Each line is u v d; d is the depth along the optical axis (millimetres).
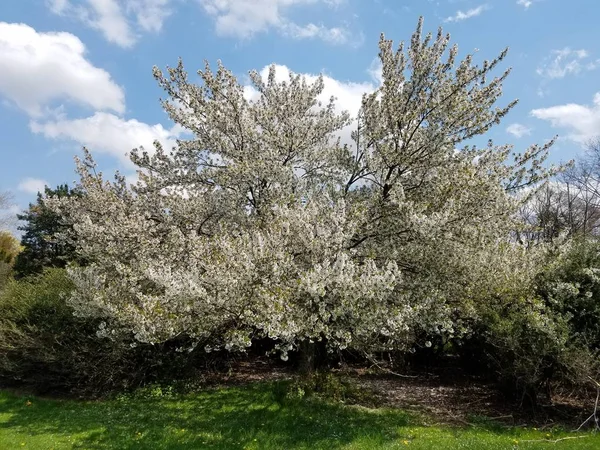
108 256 9656
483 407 9586
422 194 9703
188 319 8164
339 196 10586
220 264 7859
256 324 7336
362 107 10547
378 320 7637
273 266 7422
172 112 10977
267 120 11500
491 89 8945
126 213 10570
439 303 8617
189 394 10227
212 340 9805
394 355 12836
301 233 8320
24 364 11312
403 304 8266
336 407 8930
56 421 8625
